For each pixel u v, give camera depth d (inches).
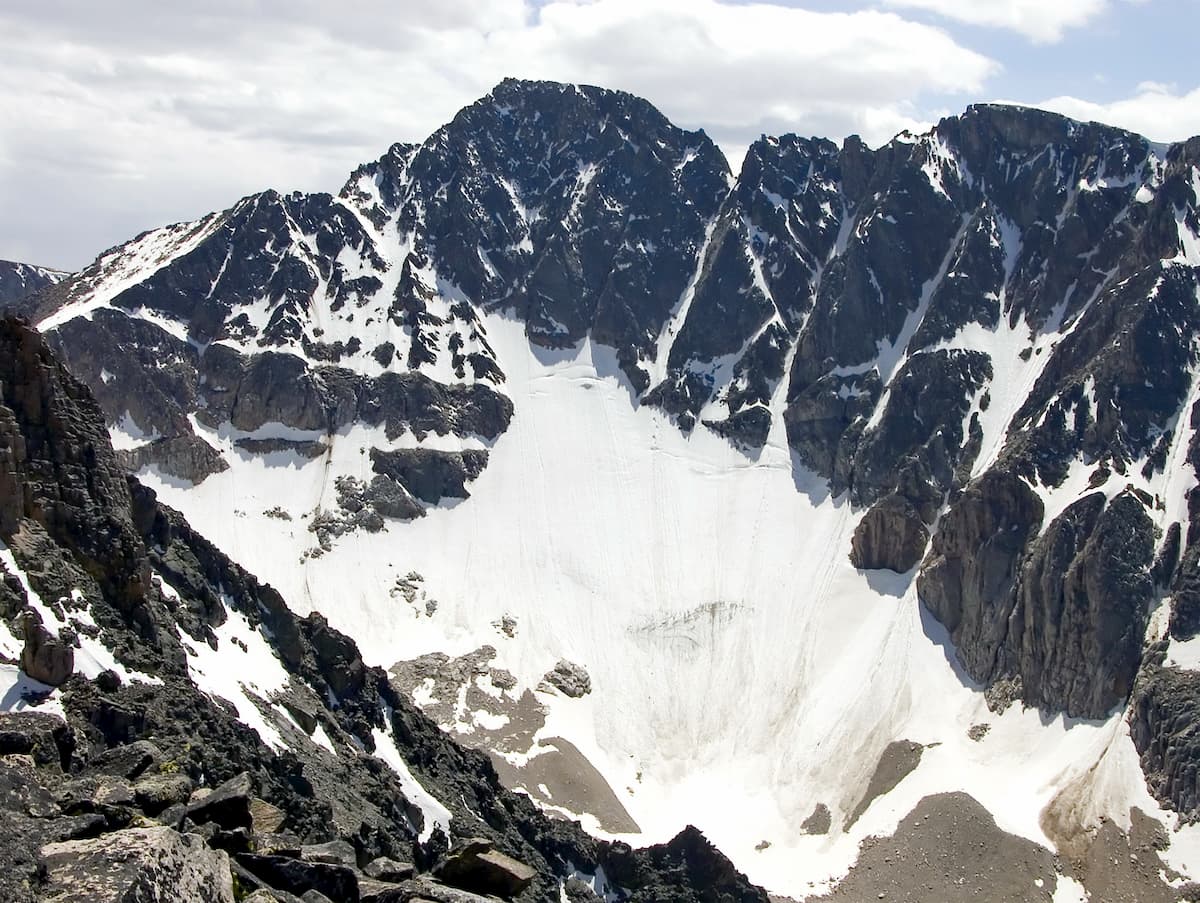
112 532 3954.2
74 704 3250.5
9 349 3954.2
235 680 4338.1
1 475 3636.8
